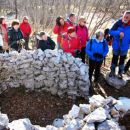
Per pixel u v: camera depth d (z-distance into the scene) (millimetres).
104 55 3783
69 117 2732
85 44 4199
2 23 4605
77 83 3695
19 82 3842
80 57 4238
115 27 3861
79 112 2686
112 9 5688
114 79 4047
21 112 3475
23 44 5090
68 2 6188
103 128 2314
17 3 7723
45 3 6523
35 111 3494
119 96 3805
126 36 3848
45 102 3633
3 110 3486
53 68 3666
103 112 2461
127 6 5781
